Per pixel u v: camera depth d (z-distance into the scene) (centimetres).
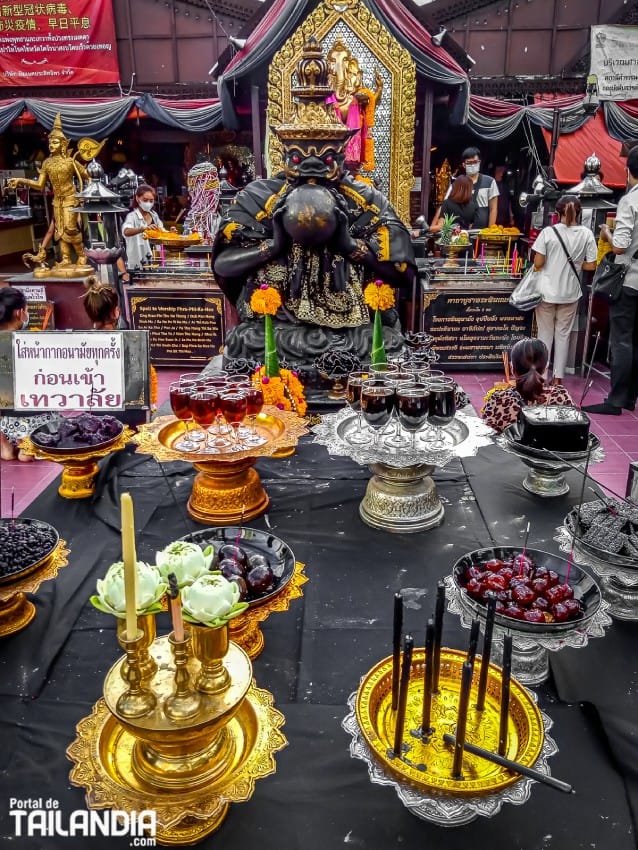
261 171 620
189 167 1195
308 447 308
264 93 614
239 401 230
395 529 234
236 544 184
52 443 252
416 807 121
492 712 142
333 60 551
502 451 303
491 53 1048
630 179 491
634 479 219
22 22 1014
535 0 1016
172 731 117
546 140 945
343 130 333
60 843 125
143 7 1045
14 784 137
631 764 139
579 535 192
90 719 137
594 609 156
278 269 379
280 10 541
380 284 352
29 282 595
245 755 128
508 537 230
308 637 182
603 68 974
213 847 124
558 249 550
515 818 130
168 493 263
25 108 985
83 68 1043
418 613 192
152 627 128
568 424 247
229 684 129
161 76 1078
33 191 1248
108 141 1166
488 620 131
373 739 123
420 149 721
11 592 174
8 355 274
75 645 181
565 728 151
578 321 610
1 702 159
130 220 665
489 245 643
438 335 612
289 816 130
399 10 550
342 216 346
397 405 228
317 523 242
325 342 378
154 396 330
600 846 125
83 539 232
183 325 623
